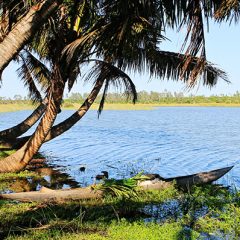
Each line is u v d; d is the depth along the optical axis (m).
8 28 8.91
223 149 26.61
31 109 120.94
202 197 10.61
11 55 6.57
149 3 8.73
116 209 9.29
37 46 13.17
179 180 12.18
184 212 9.58
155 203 10.10
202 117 76.88
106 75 12.70
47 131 12.41
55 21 11.31
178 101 166.38
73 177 14.90
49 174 15.13
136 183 10.88
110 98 145.25
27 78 19.20
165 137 35.53
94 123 57.50
